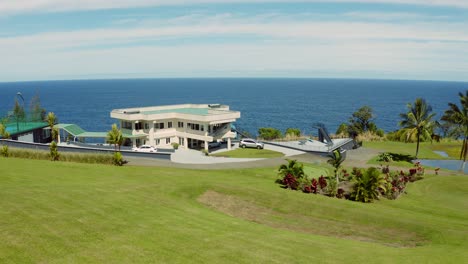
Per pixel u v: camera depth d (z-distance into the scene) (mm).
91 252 17281
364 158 66312
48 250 17047
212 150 69750
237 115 70062
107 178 38406
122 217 23047
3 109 198125
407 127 66438
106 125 143125
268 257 18734
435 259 20500
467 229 29344
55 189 28531
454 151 75812
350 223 30406
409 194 43625
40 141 75500
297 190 39750
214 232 22078
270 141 81812
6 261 15586
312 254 19984
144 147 64250
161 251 18125
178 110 77812
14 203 23531
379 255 21078
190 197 33406
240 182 41375
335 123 146750
